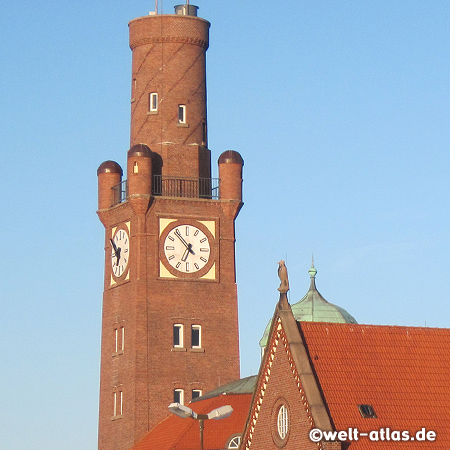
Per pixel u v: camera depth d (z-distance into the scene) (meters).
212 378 133.25
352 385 90.00
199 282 134.75
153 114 138.88
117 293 136.00
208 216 136.38
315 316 127.81
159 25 140.25
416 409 90.06
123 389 132.50
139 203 133.25
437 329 95.38
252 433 94.38
